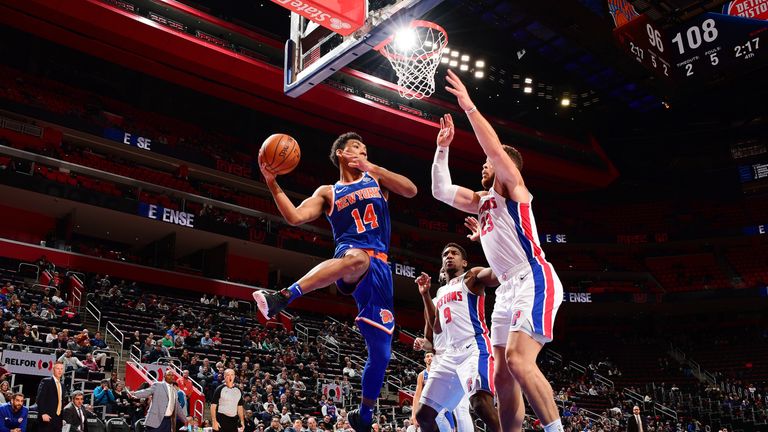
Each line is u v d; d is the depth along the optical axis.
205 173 33.06
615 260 40.91
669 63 23.91
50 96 30.38
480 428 16.64
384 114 31.48
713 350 37.34
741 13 22.50
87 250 28.94
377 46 9.09
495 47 34.12
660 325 40.94
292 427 14.86
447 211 40.41
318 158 38.78
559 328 40.84
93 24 25.22
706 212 41.38
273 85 28.83
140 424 12.05
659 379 35.25
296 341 25.36
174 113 35.72
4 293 20.28
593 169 38.50
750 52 22.27
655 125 40.03
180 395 13.53
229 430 11.90
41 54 32.44
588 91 36.00
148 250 32.28
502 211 4.30
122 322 21.95
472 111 4.21
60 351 16.64
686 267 39.75
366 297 4.12
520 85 35.03
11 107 27.39
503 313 4.41
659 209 42.59
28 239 27.91
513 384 4.58
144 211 28.45
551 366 34.19
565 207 43.62
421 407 5.98
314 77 9.70
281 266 35.28
